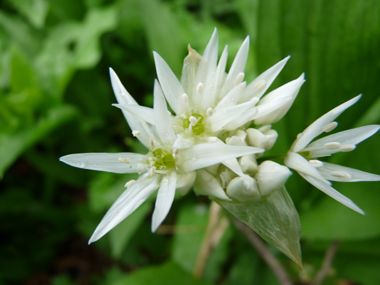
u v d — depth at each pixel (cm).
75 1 9
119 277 7
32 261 8
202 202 7
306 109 5
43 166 8
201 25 8
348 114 5
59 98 8
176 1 8
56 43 8
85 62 8
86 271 9
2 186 9
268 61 5
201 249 7
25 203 8
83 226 8
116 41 9
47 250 8
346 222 5
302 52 5
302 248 7
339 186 5
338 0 5
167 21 7
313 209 6
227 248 7
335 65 5
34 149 8
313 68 5
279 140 5
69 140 9
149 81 9
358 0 5
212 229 6
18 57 7
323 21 5
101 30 8
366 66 5
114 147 8
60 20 9
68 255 9
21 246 8
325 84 5
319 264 6
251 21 7
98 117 9
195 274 6
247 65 7
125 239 6
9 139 7
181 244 7
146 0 7
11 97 7
